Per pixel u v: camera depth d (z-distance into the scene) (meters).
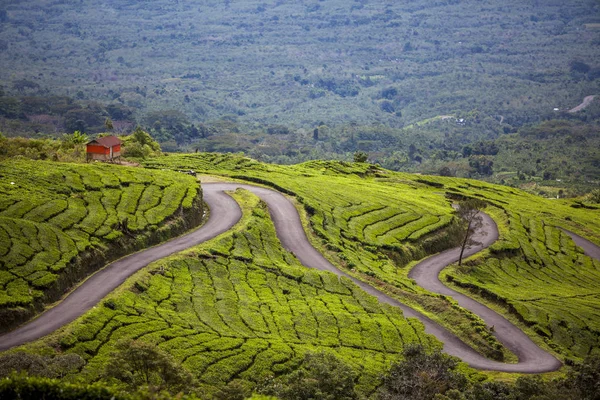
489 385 66.19
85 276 76.62
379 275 103.75
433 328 88.75
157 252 88.69
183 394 44.09
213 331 69.62
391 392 62.72
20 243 74.38
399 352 76.25
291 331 75.81
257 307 80.06
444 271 117.88
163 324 67.31
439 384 63.00
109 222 87.62
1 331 61.06
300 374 58.88
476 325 89.75
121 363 50.22
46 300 67.81
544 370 80.44
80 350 59.44
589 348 91.75
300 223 119.31
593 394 65.44
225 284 84.56
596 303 110.69
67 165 108.81
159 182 110.56
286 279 92.62
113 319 65.75
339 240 116.06
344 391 57.66
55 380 40.72
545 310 100.88
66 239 78.81
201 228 104.06
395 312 89.81
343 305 87.88
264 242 104.50
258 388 57.88
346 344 76.12
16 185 92.31
